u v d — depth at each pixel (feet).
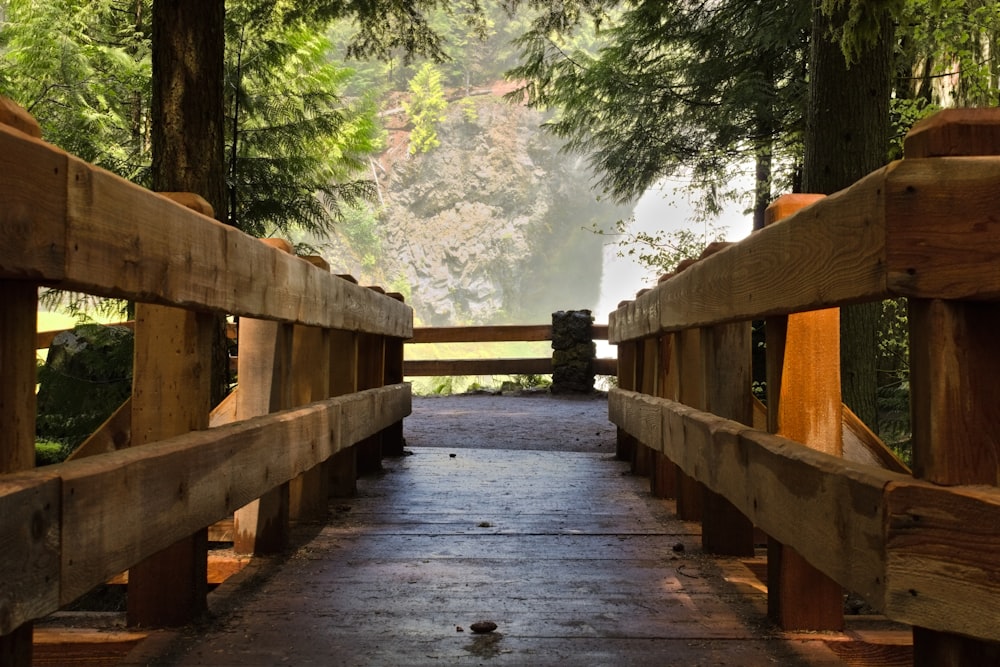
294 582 10.15
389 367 22.03
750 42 37.65
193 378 8.35
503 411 38.75
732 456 8.86
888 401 22.41
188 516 7.10
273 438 9.66
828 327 8.19
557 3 32.04
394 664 7.42
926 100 26.43
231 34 32.17
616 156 45.24
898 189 4.72
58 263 4.91
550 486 17.75
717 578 10.40
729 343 10.85
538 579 10.37
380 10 29.12
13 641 4.76
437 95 276.00
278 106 35.81
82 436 20.06
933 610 4.61
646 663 7.47
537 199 286.25
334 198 37.06
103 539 5.54
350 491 16.34
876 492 5.02
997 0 22.35
